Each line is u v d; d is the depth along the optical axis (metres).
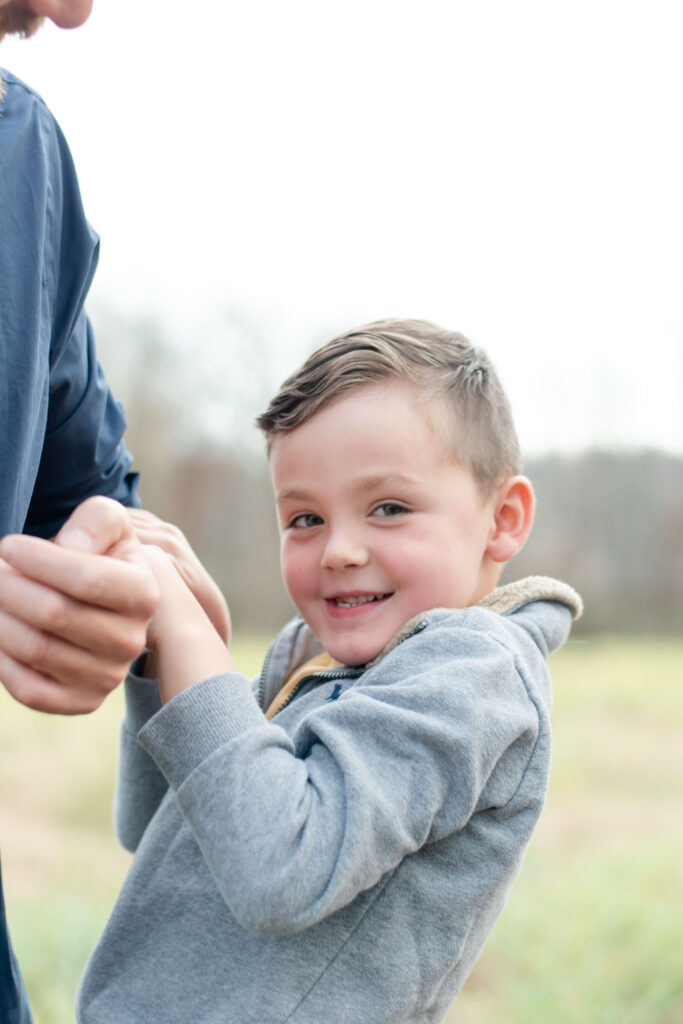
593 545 11.57
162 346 12.45
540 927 3.05
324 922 0.90
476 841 0.95
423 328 1.21
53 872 3.71
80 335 1.18
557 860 3.73
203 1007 0.90
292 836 0.80
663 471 11.59
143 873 1.03
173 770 0.85
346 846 0.80
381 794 0.83
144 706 1.18
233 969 0.91
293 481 1.09
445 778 0.87
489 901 0.98
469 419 1.12
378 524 1.06
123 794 1.25
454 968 0.98
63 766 5.20
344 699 0.91
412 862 0.93
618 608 11.44
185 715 0.84
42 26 0.96
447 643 0.96
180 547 1.11
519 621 1.09
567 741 5.87
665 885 3.42
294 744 0.91
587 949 2.87
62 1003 2.53
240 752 0.83
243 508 12.09
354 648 1.06
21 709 6.63
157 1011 0.93
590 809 4.49
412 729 0.86
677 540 11.44
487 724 0.89
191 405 12.35
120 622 0.69
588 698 7.22
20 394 0.83
